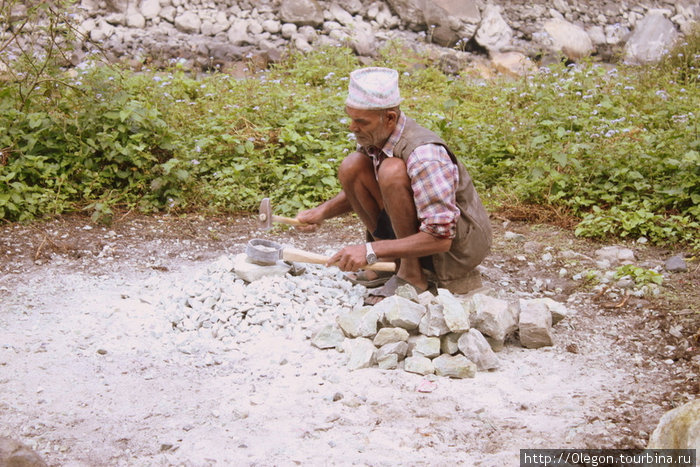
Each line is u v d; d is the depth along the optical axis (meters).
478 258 3.88
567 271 4.57
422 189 3.50
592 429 2.85
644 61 10.95
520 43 11.87
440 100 8.69
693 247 4.84
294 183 5.80
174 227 5.30
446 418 2.95
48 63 5.76
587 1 13.15
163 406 3.03
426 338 3.42
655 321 3.82
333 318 3.80
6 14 5.92
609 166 5.71
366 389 3.16
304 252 3.79
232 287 3.94
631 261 4.70
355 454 2.70
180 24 10.80
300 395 3.12
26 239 4.86
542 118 6.69
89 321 3.80
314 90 8.35
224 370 3.35
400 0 11.70
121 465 2.63
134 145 5.54
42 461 2.37
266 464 2.63
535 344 3.60
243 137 6.26
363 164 3.89
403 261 3.87
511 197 5.76
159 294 4.12
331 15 11.52
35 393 3.10
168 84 7.41
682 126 6.39
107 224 5.23
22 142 5.52
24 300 4.05
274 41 10.91
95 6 10.66
